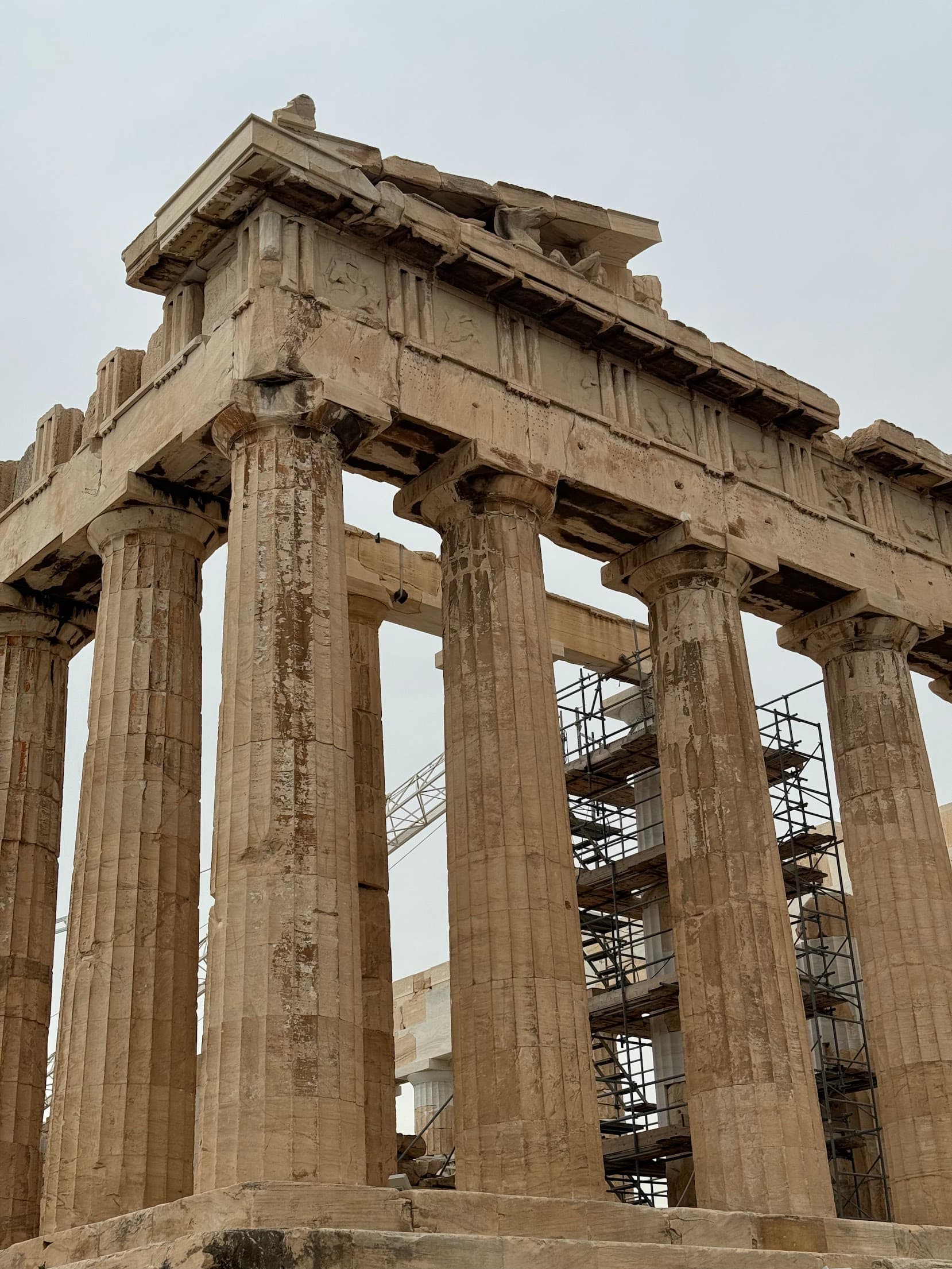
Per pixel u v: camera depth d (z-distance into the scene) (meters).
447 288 27.72
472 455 26.58
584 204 29.89
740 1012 26.36
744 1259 21.91
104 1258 18.64
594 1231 21.53
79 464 28.64
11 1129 27.58
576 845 42.06
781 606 32.81
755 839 27.70
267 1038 20.84
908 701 32.38
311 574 23.86
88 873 24.97
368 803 32.69
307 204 25.98
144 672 26.20
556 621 39.47
